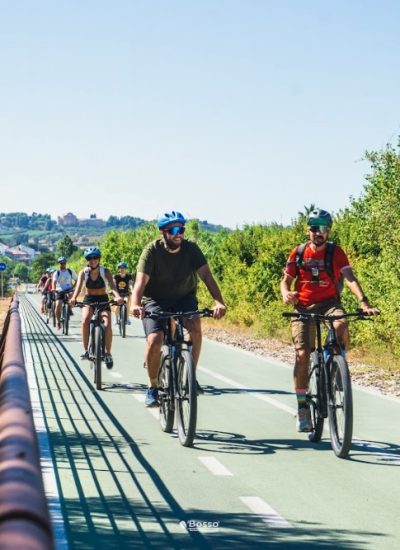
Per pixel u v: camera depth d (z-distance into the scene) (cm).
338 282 821
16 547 130
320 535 508
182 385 820
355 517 553
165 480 656
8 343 483
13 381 305
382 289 1636
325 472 694
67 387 1276
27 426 210
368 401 1152
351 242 2062
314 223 805
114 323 3228
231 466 713
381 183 1608
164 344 867
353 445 821
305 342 827
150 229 6362
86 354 1288
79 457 743
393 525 534
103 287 1335
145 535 502
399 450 796
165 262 855
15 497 145
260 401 1141
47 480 648
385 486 645
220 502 589
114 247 6247
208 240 4712
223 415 1014
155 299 877
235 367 1616
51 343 2228
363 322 1688
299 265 823
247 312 2762
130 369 1550
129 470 691
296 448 802
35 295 10612
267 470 699
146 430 893
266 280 2703
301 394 833
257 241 3066
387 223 1584
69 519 537
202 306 3216
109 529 515
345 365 746
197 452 774
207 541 492
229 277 3030
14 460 170
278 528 523
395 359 1623
